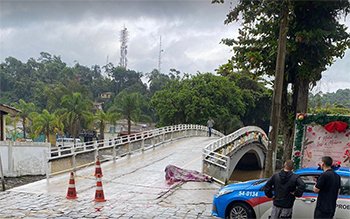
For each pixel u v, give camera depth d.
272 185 7.84
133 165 21.19
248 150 38.41
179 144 34.12
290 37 16.31
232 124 64.94
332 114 12.53
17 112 28.94
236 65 18.25
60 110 60.88
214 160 17.98
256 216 8.98
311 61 16.31
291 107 17.44
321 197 7.39
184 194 13.75
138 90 117.06
